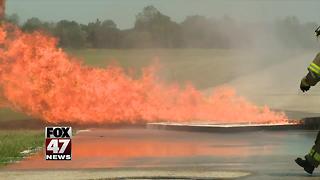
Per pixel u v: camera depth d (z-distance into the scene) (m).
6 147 56.38
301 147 57.50
